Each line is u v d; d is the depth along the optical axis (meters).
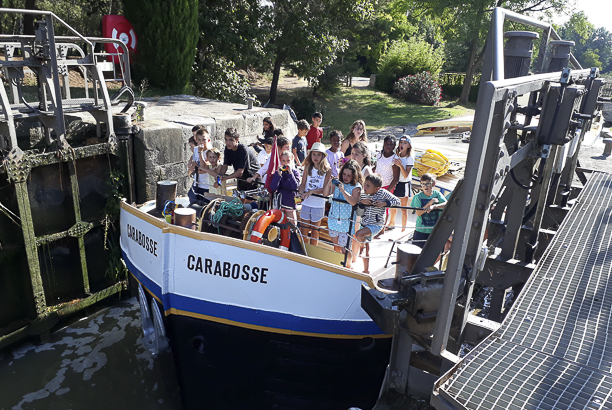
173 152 7.77
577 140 5.81
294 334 4.15
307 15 19.72
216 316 4.21
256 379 4.43
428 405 3.14
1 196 5.70
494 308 4.54
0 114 5.78
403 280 2.67
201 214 4.81
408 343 3.17
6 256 5.77
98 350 6.01
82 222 6.65
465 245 2.22
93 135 7.01
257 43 17.03
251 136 10.09
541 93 3.16
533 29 26.72
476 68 35.75
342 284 4.08
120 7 20.36
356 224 4.72
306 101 23.12
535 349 2.54
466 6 29.11
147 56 13.44
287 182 4.96
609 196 5.47
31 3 15.70
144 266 4.61
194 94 15.99
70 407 4.97
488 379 2.26
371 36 32.34
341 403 4.55
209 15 16.02
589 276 3.45
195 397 4.68
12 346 6.01
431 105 30.72
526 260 4.40
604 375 2.29
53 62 5.76
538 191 4.58
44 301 6.18
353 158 5.03
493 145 2.19
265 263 4.04
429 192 4.72
